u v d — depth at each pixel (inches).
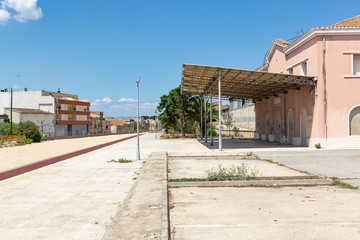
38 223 235.9
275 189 331.0
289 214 232.4
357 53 904.3
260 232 193.2
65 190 366.9
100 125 3604.8
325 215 228.1
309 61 959.0
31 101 2623.0
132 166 595.2
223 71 904.9
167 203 260.5
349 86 900.6
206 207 257.4
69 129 2795.3
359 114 901.8
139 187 338.3
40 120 2449.6
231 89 1257.4
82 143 1646.2
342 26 894.4
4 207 288.2
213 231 196.9
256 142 1311.5
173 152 871.1
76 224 232.1
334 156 671.1
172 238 185.8
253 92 1323.8
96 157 808.3
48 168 594.6
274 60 1339.8
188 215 234.4
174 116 1991.9
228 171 448.1
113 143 1581.0
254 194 306.3
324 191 315.9
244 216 229.0
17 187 395.5
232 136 1819.6
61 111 2659.9
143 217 221.9
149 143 1471.5
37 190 370.9
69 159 773.9
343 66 903.7
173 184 357.1
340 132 893.8
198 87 1264.8
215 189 335.9
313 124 927.0
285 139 1179.3
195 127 2128.4
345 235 185.5
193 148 1053.2
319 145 887.1
